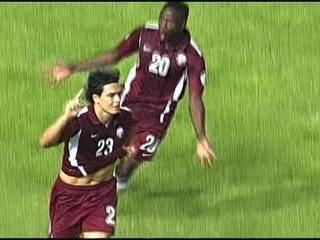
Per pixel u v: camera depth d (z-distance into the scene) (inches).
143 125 1572.3
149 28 1551.4
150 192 1621.6
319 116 1822.1
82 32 2005.4
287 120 1811.0
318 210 1590.8
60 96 1829.5
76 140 1369.3
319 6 2079.2
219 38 1995.6
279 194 1630.2
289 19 2048.5
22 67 1907.0
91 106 1365.7
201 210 1588.3
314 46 1991.9
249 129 1788.9
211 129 1784.0
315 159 1718.8
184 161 1692.9
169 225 1549.0
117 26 2022.6
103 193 1392.7
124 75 1856.5
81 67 1524.4
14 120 1777.8
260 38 1999.3
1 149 1711.4
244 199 1616.6
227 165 1699.1
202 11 2048.5
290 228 1553.9
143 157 1583.4
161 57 1546.5
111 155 1379.2
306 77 1913.1
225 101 1844.2
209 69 1920.5
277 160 1715.1
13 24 2014.0
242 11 2055.9
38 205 1589.6
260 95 1866.4
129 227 1541.6
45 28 2009.1
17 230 1537.9
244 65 1936.5
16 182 1640.0
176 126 1759.4
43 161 1679.4
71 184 1386.6
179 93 1566.2
